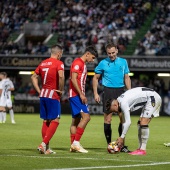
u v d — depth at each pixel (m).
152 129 62.66
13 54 111.19
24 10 129.88
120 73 35.81
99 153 32.97
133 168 26.00
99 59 107.19
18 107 109.25
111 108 31.78
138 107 32.16
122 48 111.62
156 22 116.44
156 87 108.12
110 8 123.25
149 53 109.94
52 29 123.44
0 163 27.19
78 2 127.38
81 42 114.75
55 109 32.22
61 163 27.38
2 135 48.91
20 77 117.50
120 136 32.53
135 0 124.06
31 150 34.56
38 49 115.25
